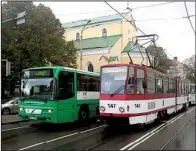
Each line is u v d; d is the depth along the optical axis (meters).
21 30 31.75
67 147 11.52
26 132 15.66
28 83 16.86
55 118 16.05
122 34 48.94
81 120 18.72
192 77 80.38
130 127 17.73
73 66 36.22
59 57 33.66
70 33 56.62
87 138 13.73
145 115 16.98
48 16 33.88
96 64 45.84
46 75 16.47
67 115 17.05
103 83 16.52
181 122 20.62
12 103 26.66
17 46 31.14
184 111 31.14
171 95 24.70
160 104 20.48
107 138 13.74
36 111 16.33
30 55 31.67
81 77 18.78
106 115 16.16
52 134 14.96
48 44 32.78
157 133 15.34
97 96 20.80
